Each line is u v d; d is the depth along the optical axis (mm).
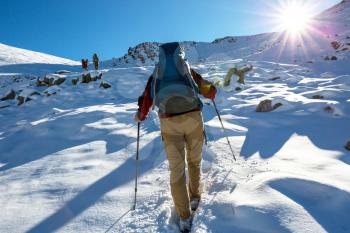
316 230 2623
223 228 2869
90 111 8617
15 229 3191
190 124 3312
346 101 7980
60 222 3273
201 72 17641
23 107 13414
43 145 6285
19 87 18125
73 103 12758
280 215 2805
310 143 5230
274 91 11188
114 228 3090
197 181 3541
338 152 4688
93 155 5375
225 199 3254
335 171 3834
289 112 7617
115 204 3568
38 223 3279
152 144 5668
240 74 12922
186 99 3275
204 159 4816
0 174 4867
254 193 3209
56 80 17578
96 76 16688
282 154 4750
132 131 6641
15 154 5926
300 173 3787
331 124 6359
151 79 3455
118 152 5449
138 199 3652
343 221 2754
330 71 18562
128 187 4008
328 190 3084
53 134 6906
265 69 19094
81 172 4629
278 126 6516
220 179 3912
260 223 2793
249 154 4883
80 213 3418
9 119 11039
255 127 6527
